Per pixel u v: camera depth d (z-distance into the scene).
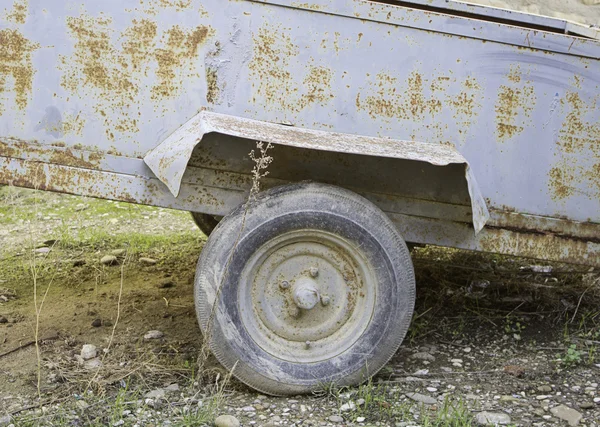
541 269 4.36
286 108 3.33
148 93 3.29
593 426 3.22
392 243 3.30
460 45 3.36
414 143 3.34
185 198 3.32
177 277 4.31
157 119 3.30
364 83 3.35
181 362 3.50
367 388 3.34
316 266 3.32
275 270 3.30
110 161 3.30
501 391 3.43
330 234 3.27
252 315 3.29
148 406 3.22
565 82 3.42
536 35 3.37
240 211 3.24
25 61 3.25
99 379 3.34
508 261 4.45
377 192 3.40
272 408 3.24
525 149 3.44
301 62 3.32
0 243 4.66
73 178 3.30
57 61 3.25
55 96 3.27
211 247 3.23
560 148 3.46
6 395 3.28
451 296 4.15
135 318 3.85
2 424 3.11
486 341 3.82
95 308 3.93
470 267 4.29
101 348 3.59
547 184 3.47
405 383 3.45
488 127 3.41
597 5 4.45
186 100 3.30
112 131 3.29
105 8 3.24
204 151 3.29
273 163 3.34
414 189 3.41
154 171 3.19
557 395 3.41
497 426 3.18
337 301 3.34
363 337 3.32
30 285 4.16
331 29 3.31
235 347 3.24
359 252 3.29
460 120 3.39
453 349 3.74
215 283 3.22
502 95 3.40
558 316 4.03
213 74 3.30
